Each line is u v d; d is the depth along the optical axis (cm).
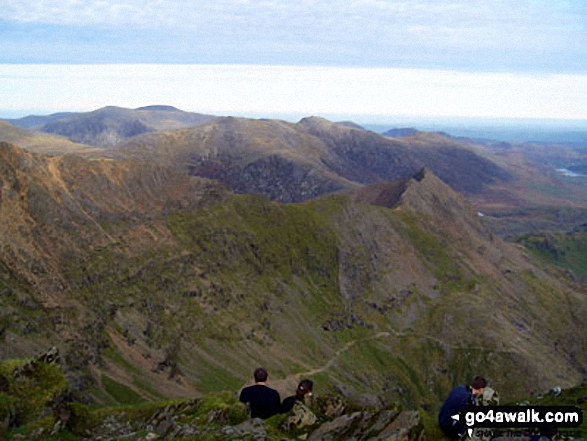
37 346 13188
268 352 19725
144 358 15812
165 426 2684
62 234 18588
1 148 18862
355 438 2294
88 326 15612
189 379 15912
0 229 16438
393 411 2389
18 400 2580
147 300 18462
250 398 2634
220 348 18438
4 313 13575
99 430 2703
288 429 2461
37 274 16238
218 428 2428
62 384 2805
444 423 2245
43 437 2453
